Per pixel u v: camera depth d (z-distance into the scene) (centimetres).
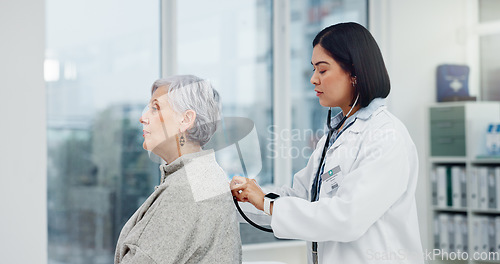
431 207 361
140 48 312
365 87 142
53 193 293
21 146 259
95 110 302
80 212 299
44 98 265
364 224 132
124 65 308
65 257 296
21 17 260
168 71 315
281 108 343
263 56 342
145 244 117
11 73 258
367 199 130
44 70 265
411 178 143
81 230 299
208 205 122
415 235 141
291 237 139
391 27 358
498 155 346
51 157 293
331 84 146
